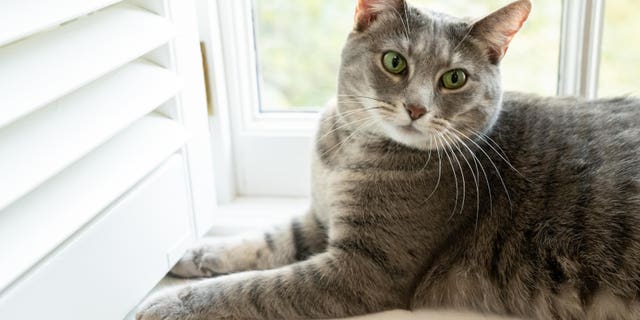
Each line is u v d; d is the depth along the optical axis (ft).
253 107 2.28
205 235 2.24
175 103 1.89
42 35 1.55
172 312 1.84
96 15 1.68
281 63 2.31
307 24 2.28
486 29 1.90
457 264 1.96
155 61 1.86
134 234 1.78
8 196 1.44
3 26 1.40
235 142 2.28
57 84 1.51
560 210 1.88
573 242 1.85
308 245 2.16
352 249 1.92
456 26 1.92
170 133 1.87
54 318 1.59
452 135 1.92
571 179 1.90
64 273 1.60
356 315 1.92
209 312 1.86
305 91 2.33
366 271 1.91
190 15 1.93
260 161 2.30
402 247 1.93
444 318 1.95
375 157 1.99
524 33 2.18
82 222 1.61
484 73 1.93
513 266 1.91
